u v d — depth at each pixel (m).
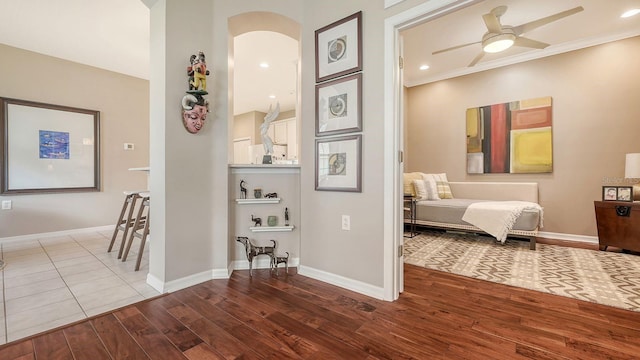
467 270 2.62
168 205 2.16
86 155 4.22
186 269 2.26
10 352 1.40
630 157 3.13
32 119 3.76
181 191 2.23
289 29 2.72
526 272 2.55
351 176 2.18
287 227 2.67
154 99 2.26
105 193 4.41
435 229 4.48
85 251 3.21
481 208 3.61
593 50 3.65
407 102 5.35
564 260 2.90
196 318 1.74
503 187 4.27
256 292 2.13
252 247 2.47
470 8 2.91
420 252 3.24
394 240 2.00
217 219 2.44
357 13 2.12
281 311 1.84
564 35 3.53
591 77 3.67
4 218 3.60
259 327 1.64
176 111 2.20
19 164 3.68
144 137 4.83
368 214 2.10
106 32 3.29
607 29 3.38
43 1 2.70
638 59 3.39
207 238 2.40
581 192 3.76
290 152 7.19
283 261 2.54
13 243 3.55
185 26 2.25
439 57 4.16
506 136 4.30
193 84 2.18
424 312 1.83
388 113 1.98
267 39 3.56
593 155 3.67
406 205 4.28
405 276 2.48
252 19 2.57
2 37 3.39
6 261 2.85
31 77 3.75
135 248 3.35
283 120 7.38
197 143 2.33
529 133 4.11
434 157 5.08
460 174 4.80
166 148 2.15
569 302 1.95
